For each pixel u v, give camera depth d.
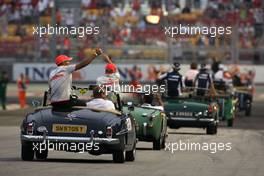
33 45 167.75
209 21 163.38
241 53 165.00
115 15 167.50
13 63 168.88
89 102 44.50
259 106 133.12
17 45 168.38
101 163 43.50
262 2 166.12
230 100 88.25
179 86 76.81
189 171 40.59
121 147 42.81
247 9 165.88
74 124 42.31
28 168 39.53
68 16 161.88
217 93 87.00
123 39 165.62
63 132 42.31
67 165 41.62
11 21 168.75
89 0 168.38
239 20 165.62
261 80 165.00
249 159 49.38
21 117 100.94
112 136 42.22
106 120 42.56
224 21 163.00
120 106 46.44
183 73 149.50
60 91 43.59
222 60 160.25
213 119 75.25
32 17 168.00
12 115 105.44
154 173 38.78
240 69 163.38
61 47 159.88
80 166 41.19
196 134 75.56
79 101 44.69
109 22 166.12
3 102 120.19
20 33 168.38
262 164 45.94
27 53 168.50
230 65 159.00
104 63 162.25
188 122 75.69
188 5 165.75
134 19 166.88
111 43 165.38
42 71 167.75
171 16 163.38
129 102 52.31
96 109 43.59
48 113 43.09
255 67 163.75
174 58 162.38
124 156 43.81
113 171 38.88
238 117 108.38
